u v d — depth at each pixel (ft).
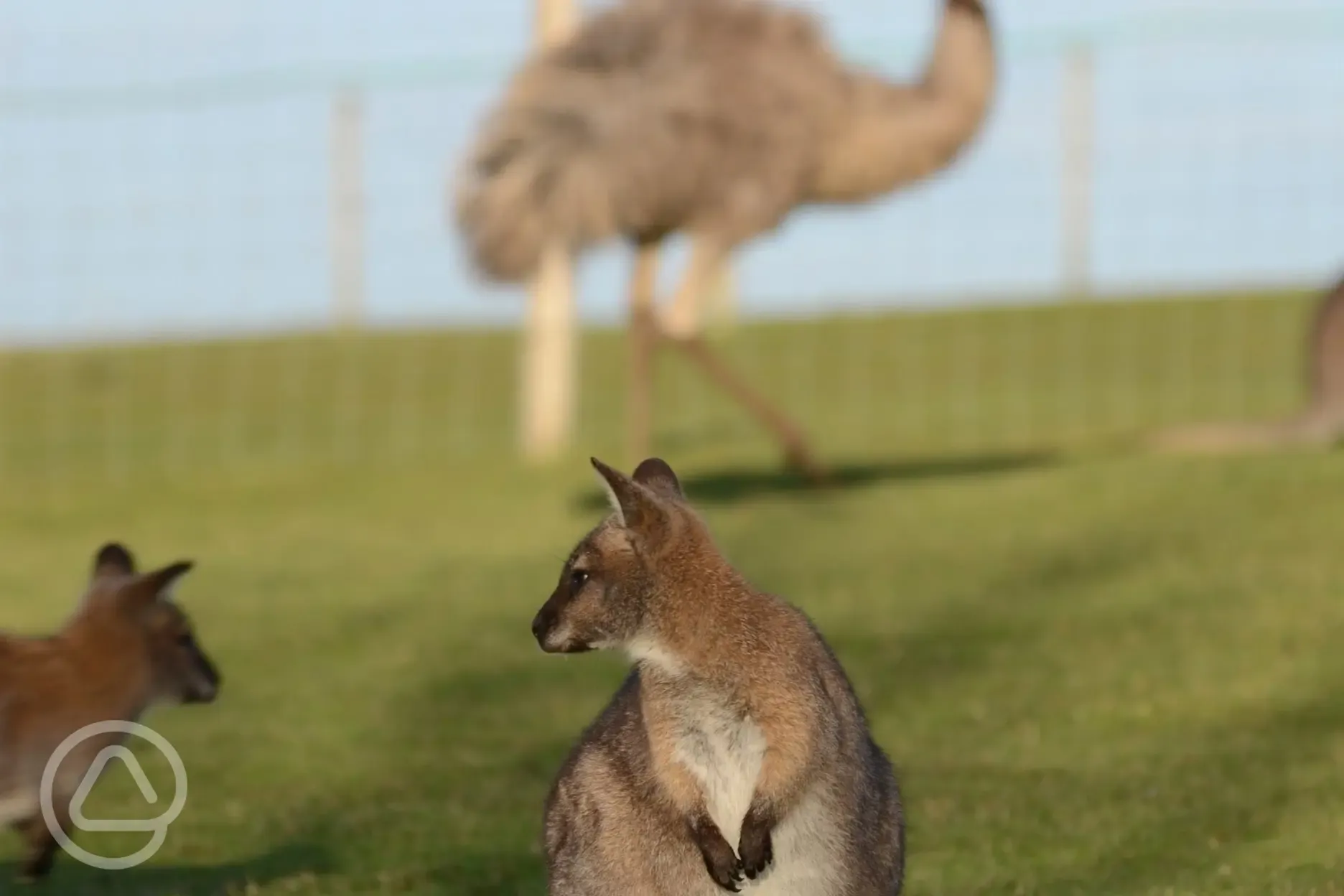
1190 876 72.28
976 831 80.02
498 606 133.69
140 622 71.46
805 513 157.28
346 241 238.89
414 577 144.25
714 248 153.99
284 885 73.10
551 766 94.27
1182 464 170.71
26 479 197.36
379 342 274.77
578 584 63.98
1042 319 260.62
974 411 212.43
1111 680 108.78
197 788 90.68
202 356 268.21
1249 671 109.29
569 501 170.60
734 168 152.25
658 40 152.56
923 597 130.21
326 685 113.70
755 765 62.28
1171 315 258.37
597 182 149.48
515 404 234.17
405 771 93.66
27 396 246.47
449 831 82.33
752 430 206.80
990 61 157.79
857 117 154.81
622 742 63.36
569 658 118.93
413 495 178.50
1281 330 247.50
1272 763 90.58
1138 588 130.00
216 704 109.50
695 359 160.66
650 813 62.44
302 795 89.04
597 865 63.26
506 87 156.87
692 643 61.77
